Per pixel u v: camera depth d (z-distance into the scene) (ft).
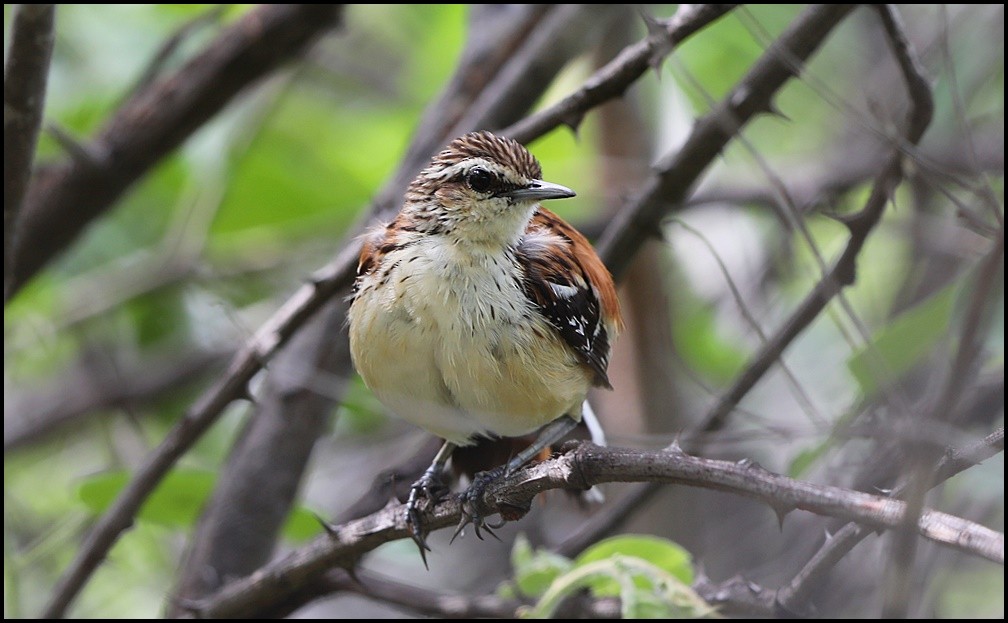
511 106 38.24
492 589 39.34
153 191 51.67
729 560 42.47
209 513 37.14
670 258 47.98
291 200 51.67
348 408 41.14
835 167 47.70
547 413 27.35
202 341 51.29
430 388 26.81
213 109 39.60
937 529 17.16
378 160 52.49
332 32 41.68
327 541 26.94
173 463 32.96
